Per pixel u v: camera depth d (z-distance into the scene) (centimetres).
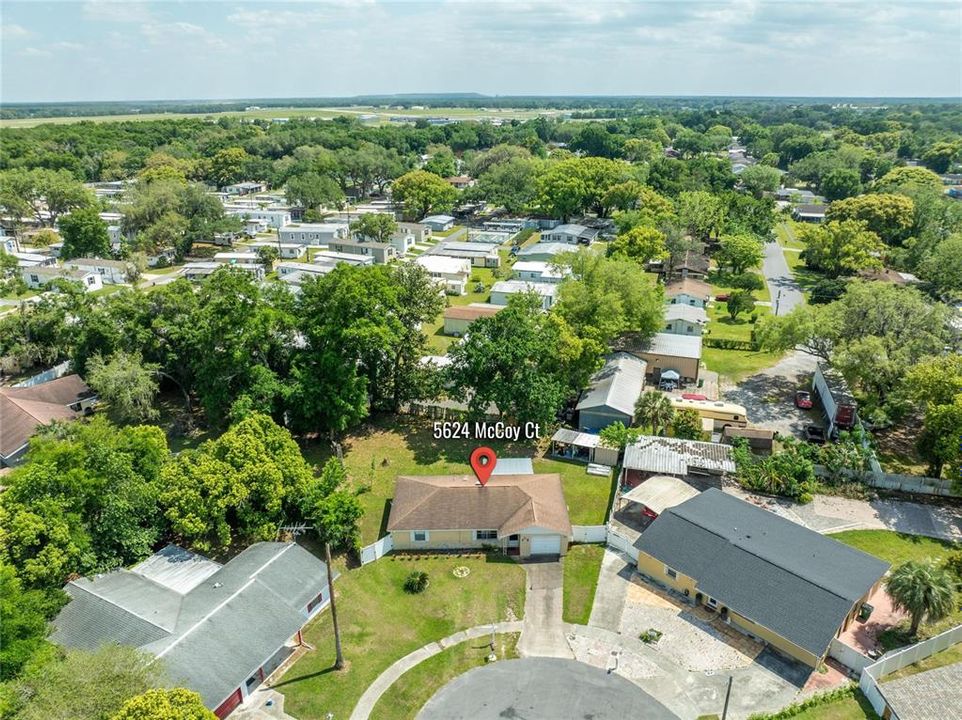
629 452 5212
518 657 3588
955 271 8706
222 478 4172
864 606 3750
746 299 8762
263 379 5519
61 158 19000
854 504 4834
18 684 2811
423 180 15538
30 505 3797
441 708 3278
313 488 4588
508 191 15912
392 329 5809
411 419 6325
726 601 3719
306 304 5956
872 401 5584
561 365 6031
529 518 4334
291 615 3653
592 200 15425
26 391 6303
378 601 4025
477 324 5809
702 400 6112
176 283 6538
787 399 6531
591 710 3238
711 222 12106
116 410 5962
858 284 6372
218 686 3159
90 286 10369
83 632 3472
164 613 3578
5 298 9900
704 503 4497
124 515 4069
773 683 3359
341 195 16350
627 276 7206
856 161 18888
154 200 12712
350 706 3303
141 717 2556
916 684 3148
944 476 4925
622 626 3784
